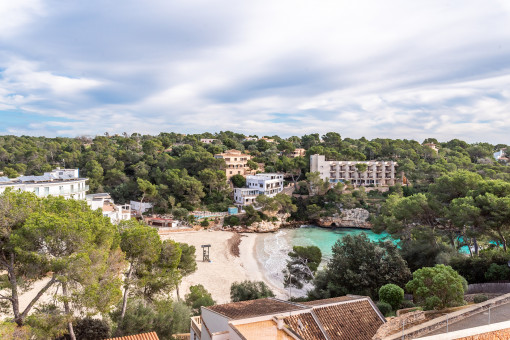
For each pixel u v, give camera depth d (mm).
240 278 56281
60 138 175625
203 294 39781
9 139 153500
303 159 137375
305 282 48594
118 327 26766
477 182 46250
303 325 18703
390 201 69438
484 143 189250
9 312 22703
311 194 117500
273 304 22172
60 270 20266
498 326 14070
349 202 106375
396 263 37000
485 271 38344
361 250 38375
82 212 24062
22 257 20094
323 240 86375
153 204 102438
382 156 155625
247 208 98000
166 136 199375
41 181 69938
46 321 20219
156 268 29328
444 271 26766
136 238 27172
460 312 17125
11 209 20922
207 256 66188
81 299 20469
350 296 25922
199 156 123188
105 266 22328
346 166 134375
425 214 48938
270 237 89938
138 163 123812
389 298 29797
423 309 25906
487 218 39938
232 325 17000
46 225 19719
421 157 153750
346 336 19047
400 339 15148
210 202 108938
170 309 29547
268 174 125938
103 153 133000
